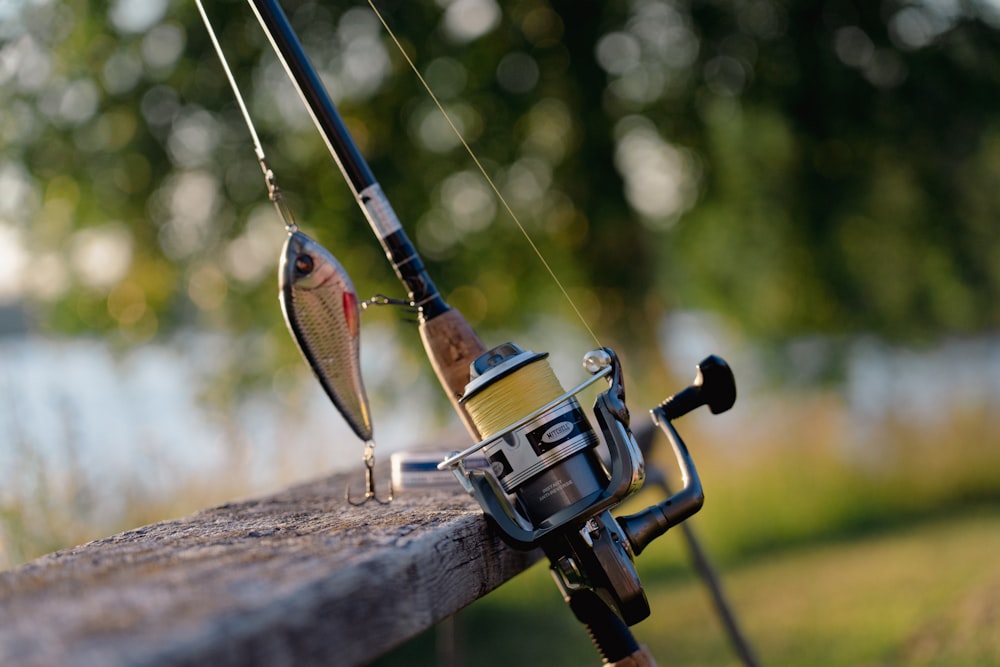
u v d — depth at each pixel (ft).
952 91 23.52
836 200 24.38
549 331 24.86
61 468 11.00
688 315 29.19
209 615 2.84
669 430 4.86
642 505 17.99
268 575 3.29
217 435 15.33
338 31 21.95
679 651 15.74
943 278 26.12
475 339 5.26
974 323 27.12
